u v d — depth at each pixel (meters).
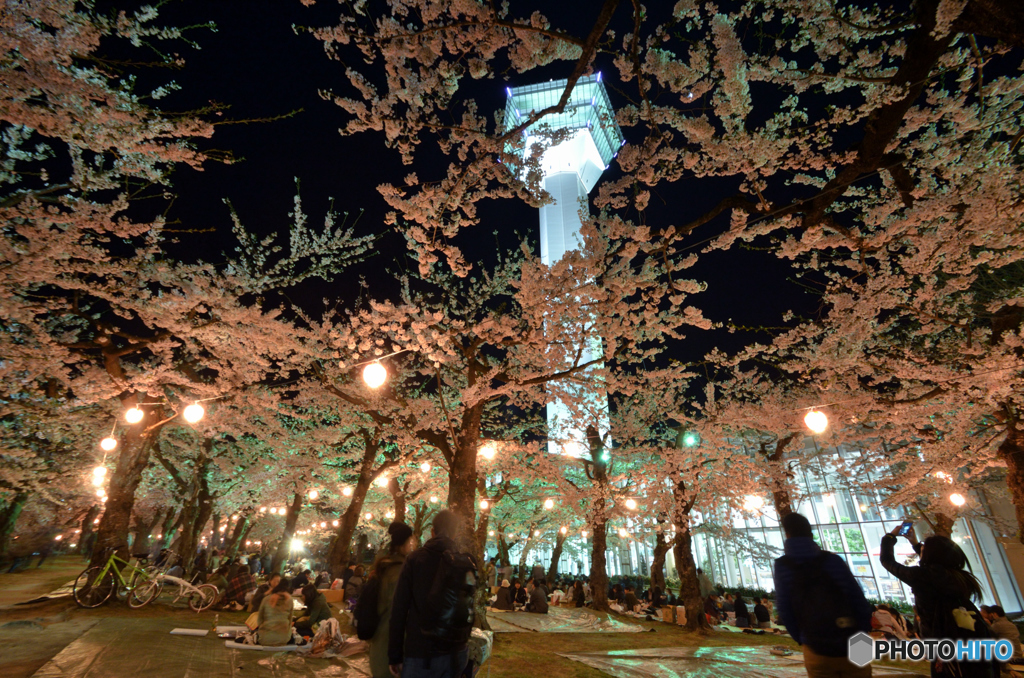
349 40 4.78
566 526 25.23
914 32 4.13
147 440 11.91
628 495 16.12
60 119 5.68
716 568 33.50
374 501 25.34
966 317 11.24
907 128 5.65
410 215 6.59
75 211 7.41
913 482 11.56
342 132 5.75
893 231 6.05
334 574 16.50
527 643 10.62
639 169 5.64
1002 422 8.90
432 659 3.20
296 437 17.05
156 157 7.27
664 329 8.89
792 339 9.05
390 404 12.85
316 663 7.31
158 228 7.79
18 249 7.32
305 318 13.27
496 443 13.52
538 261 8.45
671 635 13.32
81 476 18.11
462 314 15.57
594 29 3.94
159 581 11.14
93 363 11.34
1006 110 6.17
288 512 22.12
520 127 4.98
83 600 10.23
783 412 11.88
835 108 4.96
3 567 22.08
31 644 6.71
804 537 3.56
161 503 26.30
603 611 17.22
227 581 13.24
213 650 7.37
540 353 10.74
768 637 14.17
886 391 11.47
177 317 9.43
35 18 5.16
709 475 16.20
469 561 3.54
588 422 15.47
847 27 4.88
